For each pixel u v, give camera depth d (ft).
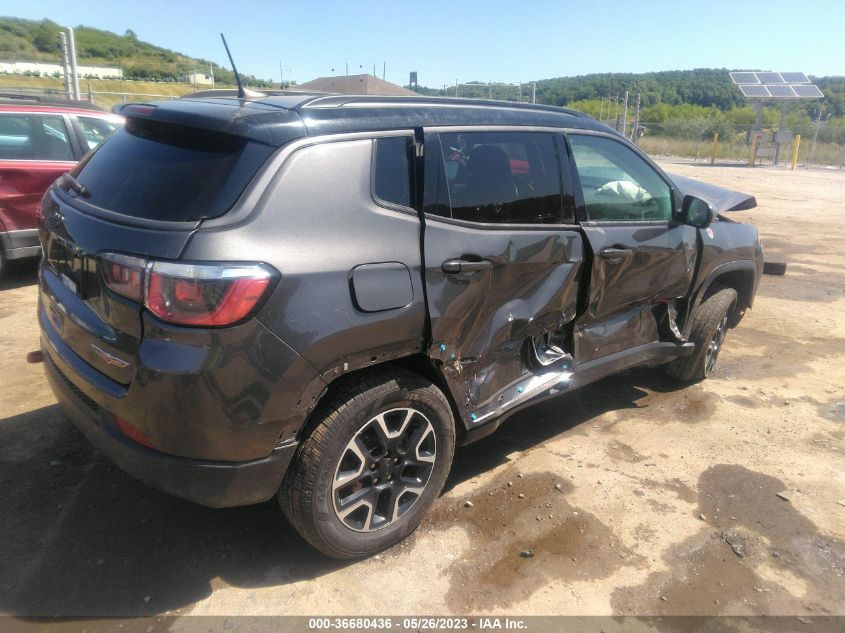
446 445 9.29
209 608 7.94
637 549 9.39
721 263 14.17
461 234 8.96
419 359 8.97
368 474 8.57
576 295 11.00
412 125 8.78
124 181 8.10
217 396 7.00
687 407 14.10
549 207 10.42
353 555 8.64
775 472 11.59
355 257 7.79
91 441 8.07
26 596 7.95
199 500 7.47
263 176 7.37
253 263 7.00
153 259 6.89
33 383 13.38
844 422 13.67
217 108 8.20
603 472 11.36
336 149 7.97
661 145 105.91
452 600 8.28
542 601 8.34
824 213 44.29
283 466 7.71
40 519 9.36
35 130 20.04
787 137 87.76
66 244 8.13
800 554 9.45
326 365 7.62
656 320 13.37
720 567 9.11
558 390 11.03
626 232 11.63
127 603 7.95
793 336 19.15
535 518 9.98
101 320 7.57
